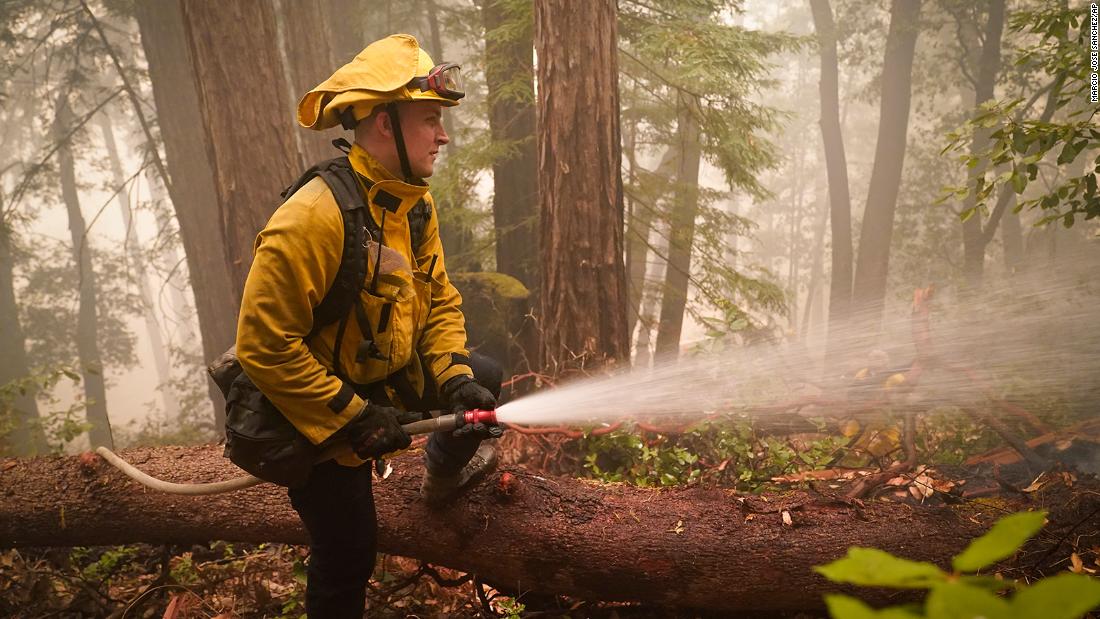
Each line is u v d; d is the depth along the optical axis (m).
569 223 5.16
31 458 3.78
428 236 2.46
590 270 5.17
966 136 3.77
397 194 2.23
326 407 2.16
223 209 7.74
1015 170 3.59
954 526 3.09
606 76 5.13
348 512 2.44
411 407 2.50
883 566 0.62
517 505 3.10
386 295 2.21
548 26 5.10
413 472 3.24
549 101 5.15
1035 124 3.59
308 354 2.15
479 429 2.31
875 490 3.84
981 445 5.50
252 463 2.27
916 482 3.66
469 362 2.54
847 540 3.00
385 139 2.22
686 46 8.15
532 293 10.73
